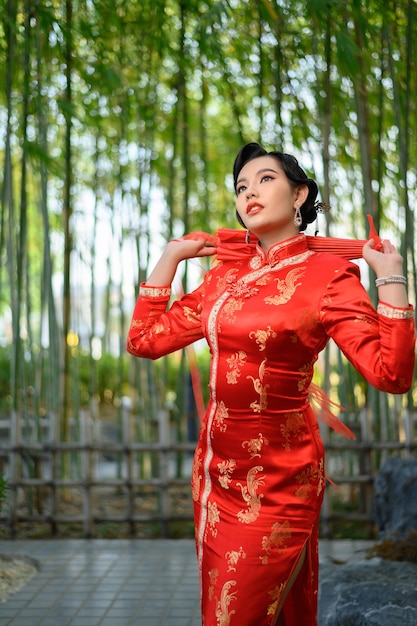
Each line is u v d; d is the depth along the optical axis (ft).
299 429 7.45
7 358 36.11
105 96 20.57
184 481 18.10
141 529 18.79
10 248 18.11
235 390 7.42
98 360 39.47
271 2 15.28
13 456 18.16
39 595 13.57
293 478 7.39
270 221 7.57
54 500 18.42
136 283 22.40
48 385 20.80
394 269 6.85
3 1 16.28
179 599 13.32
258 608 7.23
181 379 21.48
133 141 25.64
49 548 16.79
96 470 27.30
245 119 25.27
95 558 15.93
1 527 18.17
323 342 7.40
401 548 12.75
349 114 19.89
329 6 14.47
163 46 17.85
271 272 7.52
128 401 19.21
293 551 7.34
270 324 7.25
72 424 24.68
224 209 27.35
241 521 7.37
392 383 6.68
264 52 18.54
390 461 16.17
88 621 12.33
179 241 8.29
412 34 16.17
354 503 20.26
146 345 8.24
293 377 7.36
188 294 8.31
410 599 10.38
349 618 10.41
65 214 20.63
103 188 24.99
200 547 7.70
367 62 17.35
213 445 7.64
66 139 19.76
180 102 21.39
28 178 27.73
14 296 18.21
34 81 19.07
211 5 16.98
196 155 27.91
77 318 26.27
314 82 19.62
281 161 7.68
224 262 8.11
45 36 17.12
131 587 13.98
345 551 16.06
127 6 19.07
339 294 7.17
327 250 7.70
